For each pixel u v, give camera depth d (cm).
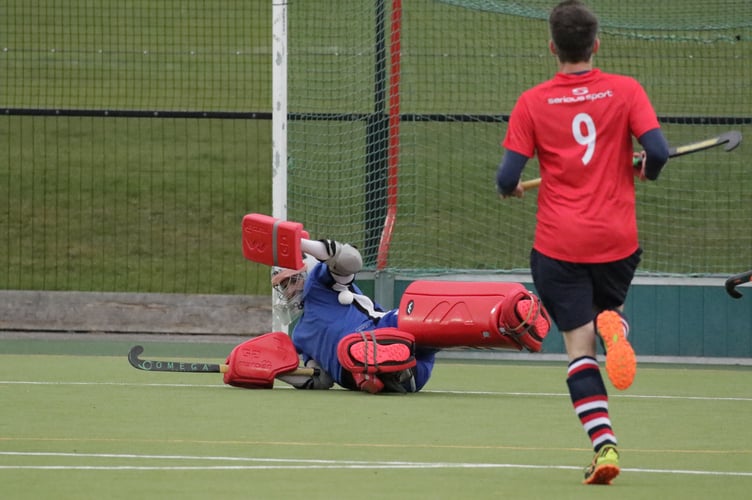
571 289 2009
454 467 2162
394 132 4381
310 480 2011
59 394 3219
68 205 6656
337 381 3338
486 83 6700
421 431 2620
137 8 9638
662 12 5616
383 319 3356
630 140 2031
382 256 4344
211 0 9669
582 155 2005
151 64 8781
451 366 4162
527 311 3123
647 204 5969
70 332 4912
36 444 2381
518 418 2859
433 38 6750
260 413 2861
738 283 2856
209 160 7400
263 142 7750
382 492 1906
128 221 6512
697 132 6397
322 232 4578
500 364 4241
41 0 9588
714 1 5572
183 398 3144
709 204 5938
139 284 5753
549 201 2027
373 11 4862
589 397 1975
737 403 3272
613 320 1936
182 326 4906
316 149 4694
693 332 4328
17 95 8112
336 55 5206
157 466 2134
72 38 9150
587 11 2045
